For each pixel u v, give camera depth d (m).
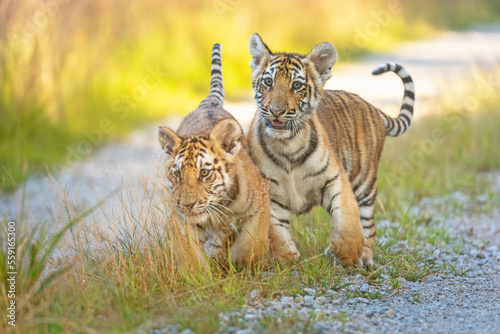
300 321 7.51
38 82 19.80
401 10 46.53
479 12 55.03
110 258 8.90
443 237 11.84
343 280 9.29
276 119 9.30
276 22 33.09
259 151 9.66
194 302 7.94
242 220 9.18
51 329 7.07
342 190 9.55
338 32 36.50
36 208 13.90
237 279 8.65
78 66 22.45
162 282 8.34
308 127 9.51
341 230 9.46
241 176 9.05
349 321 7.71
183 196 8.60
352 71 33.44
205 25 29.59
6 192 15.47
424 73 31.97
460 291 9.10
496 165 17.44
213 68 12.30
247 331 7.12
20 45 19.39
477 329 7.59
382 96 26.91
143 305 7.79
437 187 15.47
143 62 26.28
